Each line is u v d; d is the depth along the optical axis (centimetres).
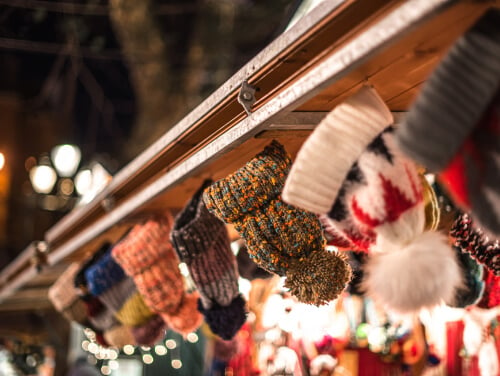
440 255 114
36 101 1168
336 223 124
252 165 140
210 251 179
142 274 223
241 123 135
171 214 238
